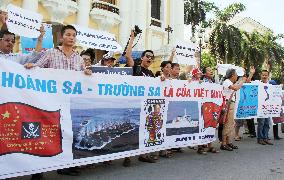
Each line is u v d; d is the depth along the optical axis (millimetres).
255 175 5273
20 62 4930
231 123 7520
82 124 4863
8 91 4125
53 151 4512
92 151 4973
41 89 4449
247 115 8484
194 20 33250
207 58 35656
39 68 4441
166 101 6180
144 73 6355
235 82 8375
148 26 20578
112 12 17891
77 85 4832
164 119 6148
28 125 4277
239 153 7133
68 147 4688
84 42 8273
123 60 10656
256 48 36625
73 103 4781
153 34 21047
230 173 5359
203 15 33531
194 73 9211
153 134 5930
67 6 15461
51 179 4750
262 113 8672
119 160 6133
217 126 7766
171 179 4918
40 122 4406
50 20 15047
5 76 4109
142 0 19812
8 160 4082
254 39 37719
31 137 4297
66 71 4711
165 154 6480
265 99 8797
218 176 5156
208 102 7078
